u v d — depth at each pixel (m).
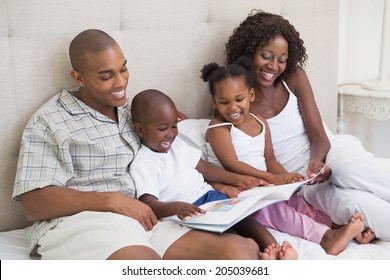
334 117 2.61
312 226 1.70
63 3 1.71
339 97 2.71
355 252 1.61
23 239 1.64
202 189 1.76
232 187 1.77
